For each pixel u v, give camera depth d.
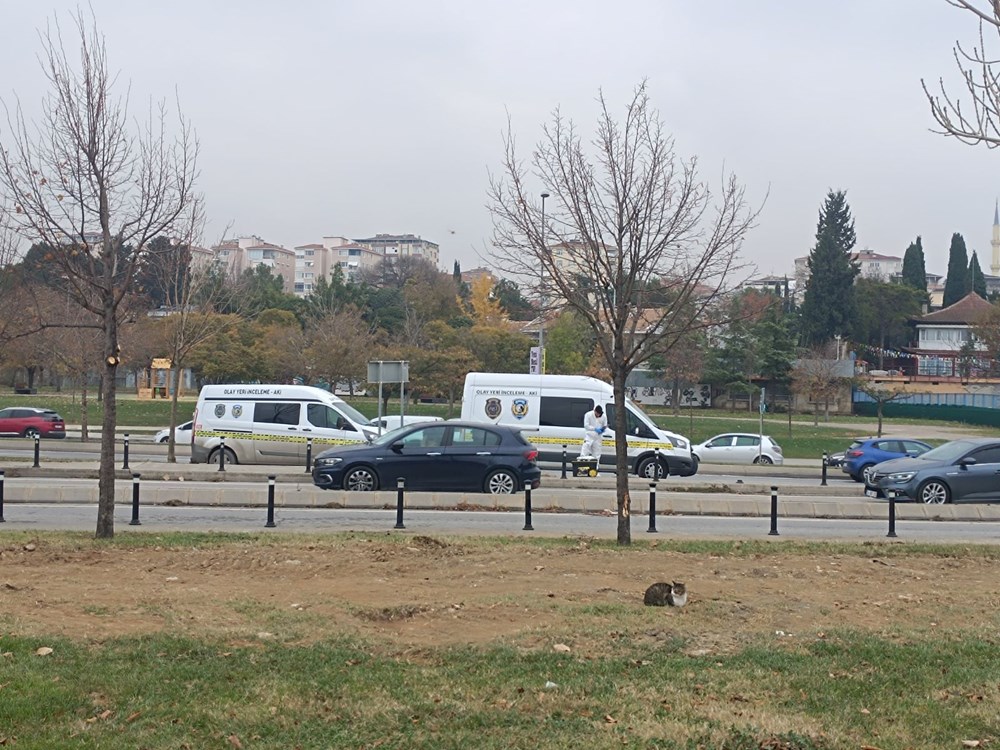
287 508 19.22
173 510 18.64
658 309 19.00
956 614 9.97
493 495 19.97
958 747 6.18
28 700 6.48
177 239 24.64
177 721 6.30
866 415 81.19
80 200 12.73
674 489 24.84
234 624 8.76
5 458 29.41
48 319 36.66
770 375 76.56
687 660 7.96
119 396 68.94
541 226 14.62
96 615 8.89
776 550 14.10
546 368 55.06
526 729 6.31
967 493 22.62
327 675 7.31
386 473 20.69
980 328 76.75
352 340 54.06
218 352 51.88
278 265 143.12
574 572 11.73
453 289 84.12
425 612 9.45
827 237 88.19
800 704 6.94
